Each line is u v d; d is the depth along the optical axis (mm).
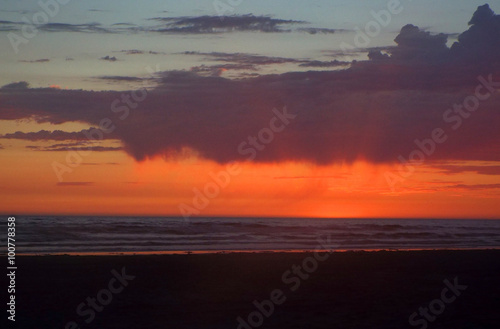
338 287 14789
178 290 14141
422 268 19359
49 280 15539
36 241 33031
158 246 31328
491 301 13008
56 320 10578
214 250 29188
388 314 11297
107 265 19000
